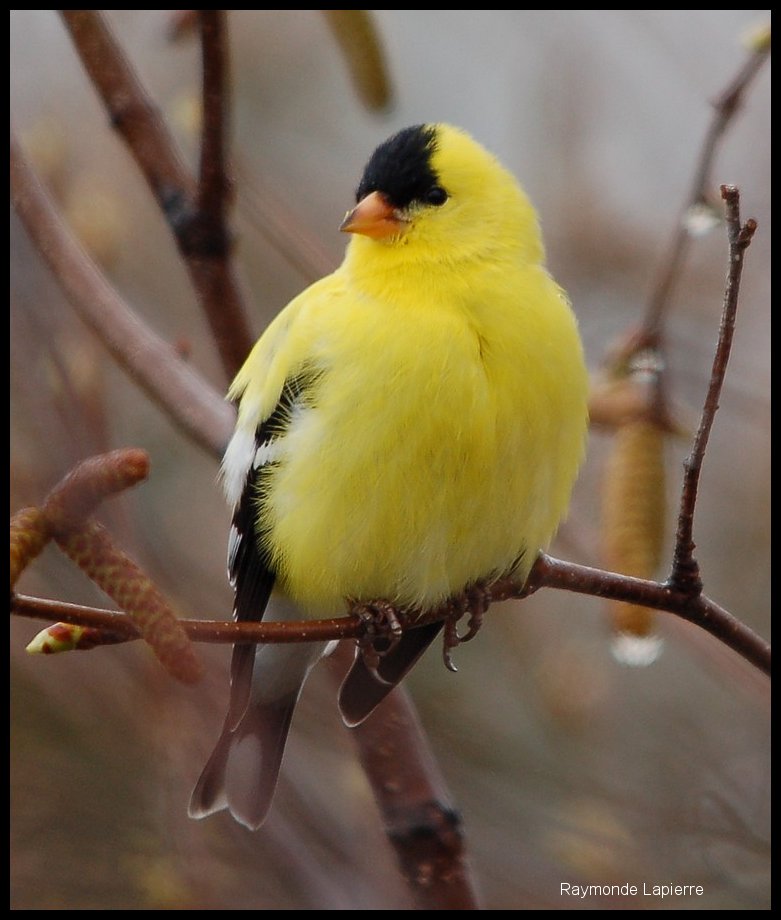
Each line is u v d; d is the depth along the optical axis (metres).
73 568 10.48
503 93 14.31
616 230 13.23
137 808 10.31
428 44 15.20
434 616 7.57
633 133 13.64
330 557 7.26
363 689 7.52
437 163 7.66
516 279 7.48
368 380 7.04
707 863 10.06
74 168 12.62
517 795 11.02
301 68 14.54
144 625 4.50
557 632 12.21
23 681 10.54
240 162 9.63
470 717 11.70
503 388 7.09
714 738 11.55
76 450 9.50
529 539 7.39
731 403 12.35
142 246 12.96
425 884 7.15
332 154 14.27
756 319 12.80
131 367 8.09
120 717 10.58
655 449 7.80
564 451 7.36
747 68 7.91
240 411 7.79
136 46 12.98
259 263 13.39
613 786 10.80
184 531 12.13
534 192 13.50
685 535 6.47
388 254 7.55
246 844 9.59
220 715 9.42
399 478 7.01
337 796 10.58
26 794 10.38
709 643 8.87
